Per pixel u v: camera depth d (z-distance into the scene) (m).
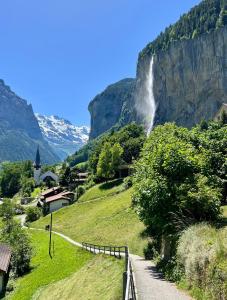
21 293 53.94
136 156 155.00
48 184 195.62
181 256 26.75
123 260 43.75
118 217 83.75
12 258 66.12
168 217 34.16
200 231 25.77
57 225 104.94
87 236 80.19
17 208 144.88
